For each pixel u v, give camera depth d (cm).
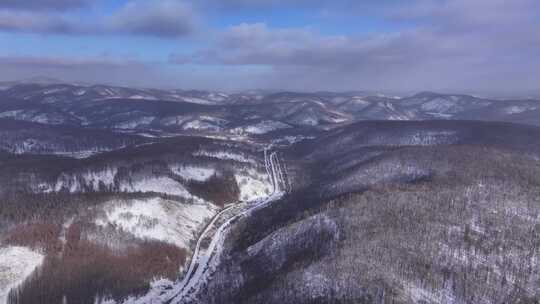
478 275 18562
